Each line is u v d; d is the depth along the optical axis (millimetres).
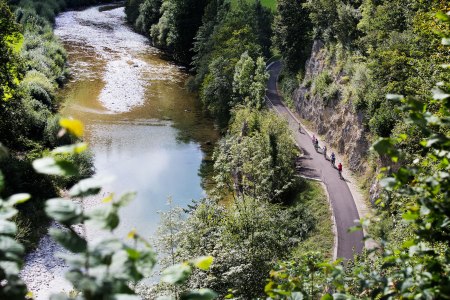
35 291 33031
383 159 45188
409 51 39156
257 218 26031
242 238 25188
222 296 20250
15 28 43906
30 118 52844
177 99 77312
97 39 104125
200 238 23312
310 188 48812
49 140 52844
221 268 21391
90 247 3199
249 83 64250
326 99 62531
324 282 7590
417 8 44250
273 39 85875
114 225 3141
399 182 5422
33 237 37375
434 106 20109
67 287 33844
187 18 95625
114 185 49875
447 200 5242
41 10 107562
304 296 6184
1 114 46344
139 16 111812
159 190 50188
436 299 4883
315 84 67500
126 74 85688
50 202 3123
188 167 56156
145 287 18531
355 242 39719
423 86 28094
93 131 62656
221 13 86688
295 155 53688
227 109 67312
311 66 72625
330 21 67875
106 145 59312
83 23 115062
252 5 101062
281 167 47875
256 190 33844
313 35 77438
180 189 51000
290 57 82062
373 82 50094
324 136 62688
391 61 40156
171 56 100562
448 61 24906
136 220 43562
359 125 52906
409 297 5121
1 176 3504
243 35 77188
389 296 5441
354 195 47969
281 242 25547
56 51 83688
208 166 56781
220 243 22422
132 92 77812
